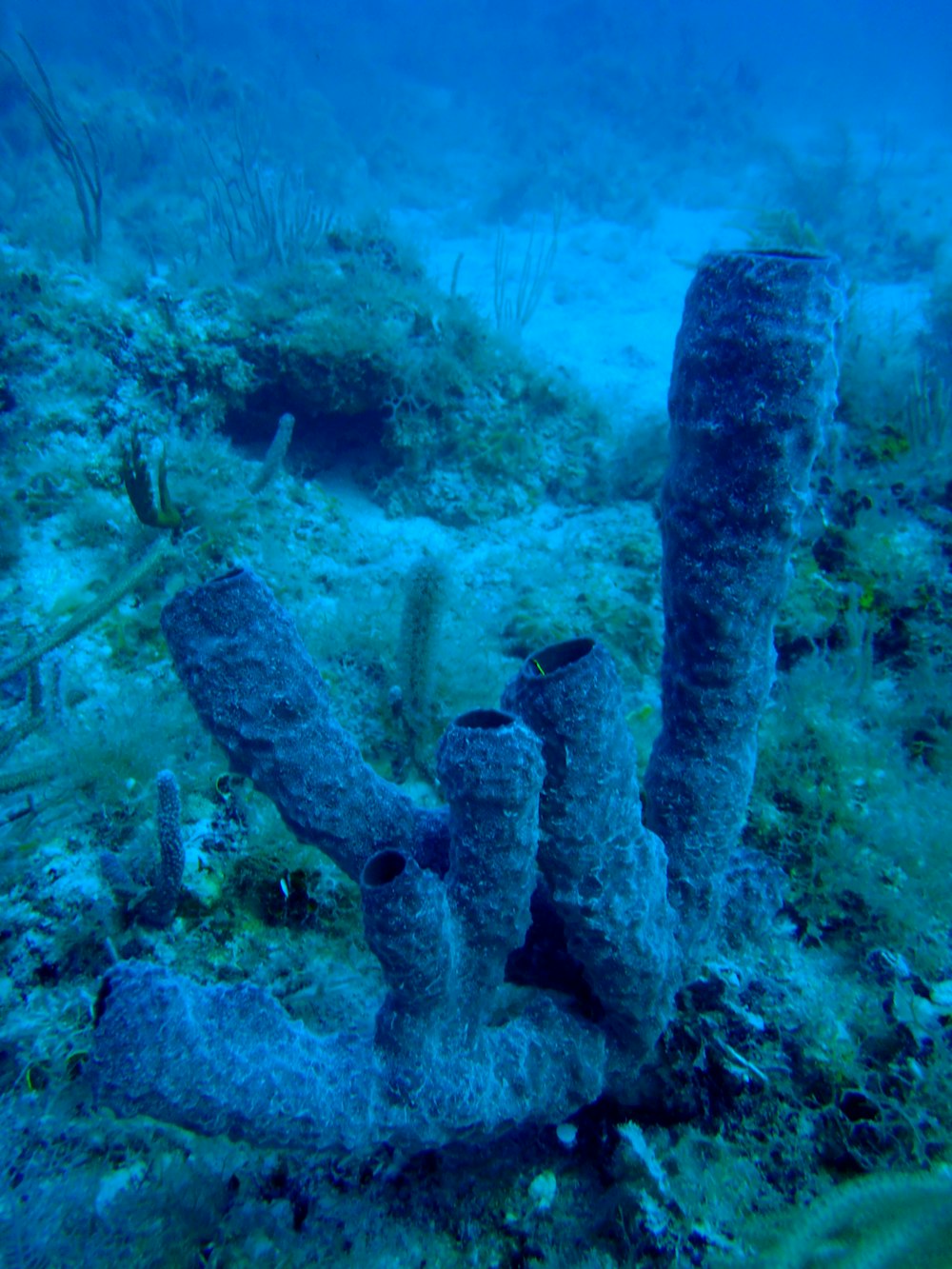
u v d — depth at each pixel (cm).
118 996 131
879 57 3938
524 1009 180
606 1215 194
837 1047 215
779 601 153
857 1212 179
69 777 274
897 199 1464
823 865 269
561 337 955
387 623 381
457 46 3331
